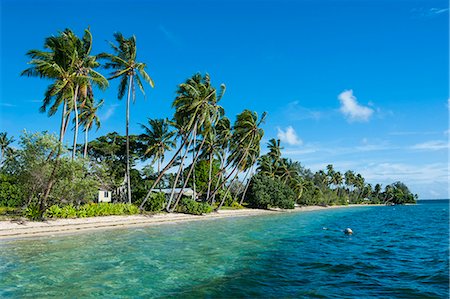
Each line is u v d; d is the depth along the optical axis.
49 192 28.38
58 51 29.83
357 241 23.75
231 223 36.78
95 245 19.50
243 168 58.50
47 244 19.66
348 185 137.75
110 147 51.78
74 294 10.16
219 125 53.84
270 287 11.25
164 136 50.66
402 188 162.62
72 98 32.16
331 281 12.16
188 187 62.53
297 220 44.28
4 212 30.95
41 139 26.70
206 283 11.60
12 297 9.80
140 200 42.97
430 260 16.41
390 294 10.62
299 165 106.06
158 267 13.92
